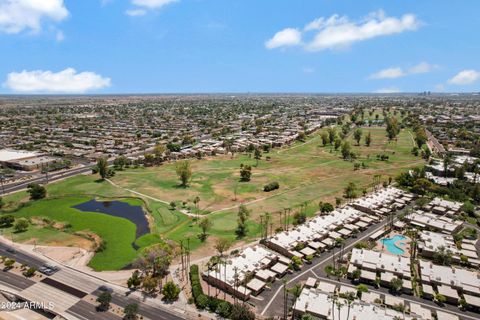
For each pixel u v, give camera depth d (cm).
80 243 15100
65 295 11106
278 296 11038
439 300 10631
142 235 16038
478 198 19250
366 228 16088
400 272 11812
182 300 10850
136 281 11431
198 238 15275
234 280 11338
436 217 16875
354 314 9588
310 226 15588
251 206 19238
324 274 12306
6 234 15888
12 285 11644
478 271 12581
